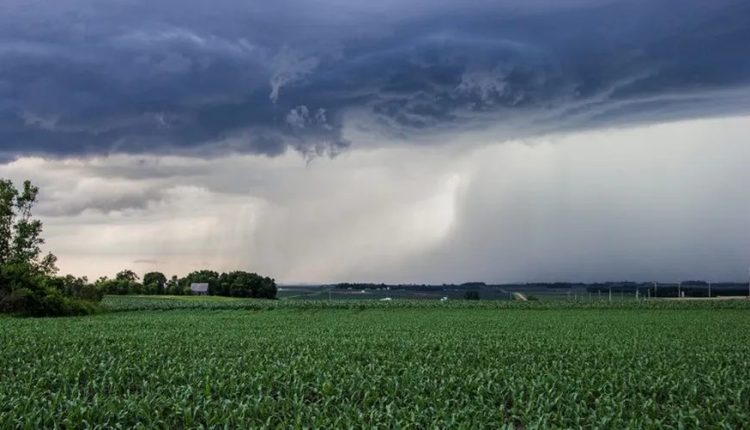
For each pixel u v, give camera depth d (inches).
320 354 1101.7
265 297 5964.6
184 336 1459.2
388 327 1850.4
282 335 1539.1
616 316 2439.7
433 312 2795.3
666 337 1517.0
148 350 1111.0
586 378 834.2
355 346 1242.6
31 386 775.7
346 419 602.5
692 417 622.8
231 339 1381.6
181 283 6097.4
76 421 619.2
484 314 2625.5
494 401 721.0
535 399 703.7
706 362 1025.5
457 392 745.0
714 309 2871.6
